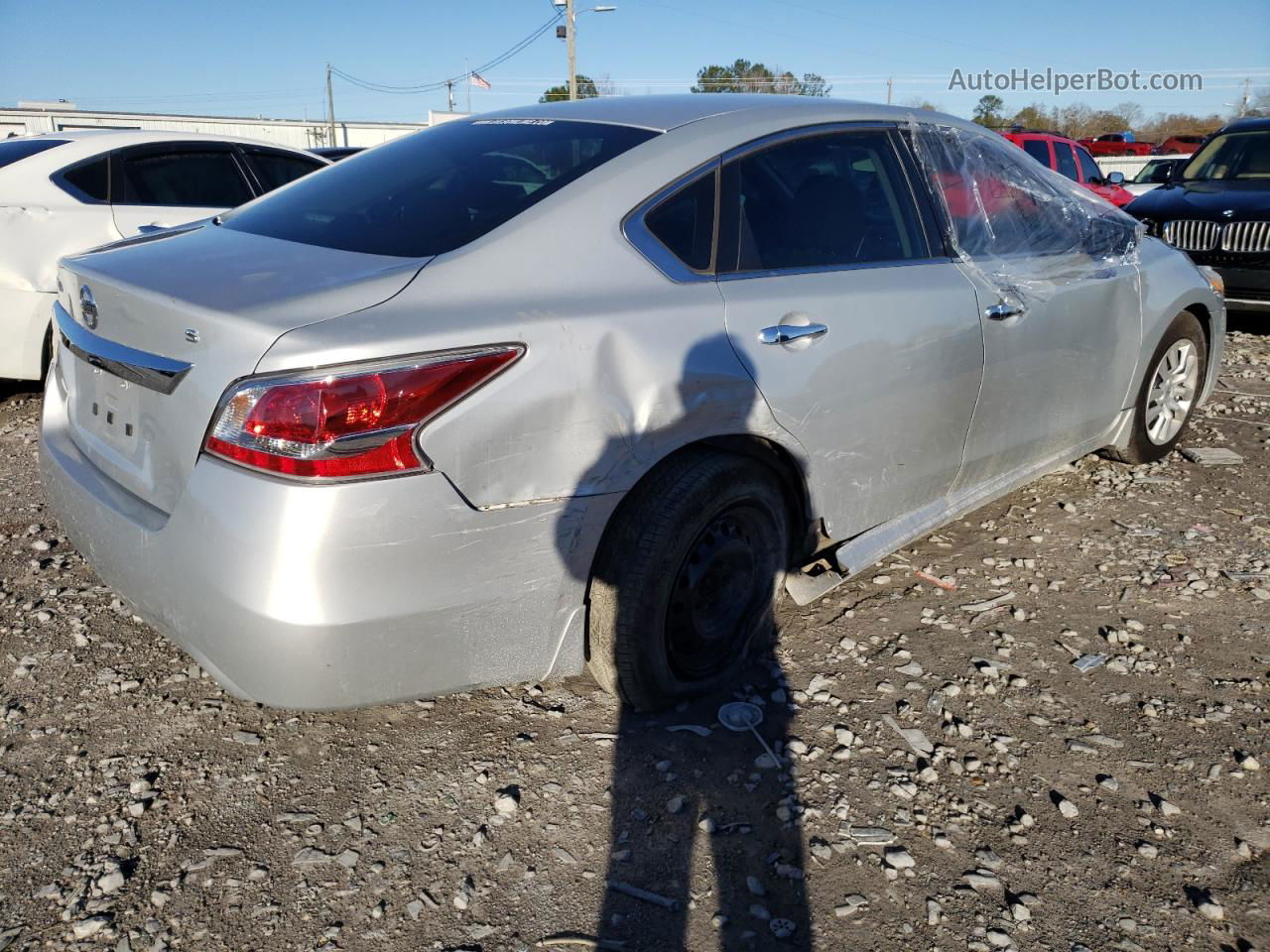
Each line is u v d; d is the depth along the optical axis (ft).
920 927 6.55
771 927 6.54
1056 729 8.71
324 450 6.41
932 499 10.91
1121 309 12.82
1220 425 17.72
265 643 6.63
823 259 9.39
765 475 8.80
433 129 10.51
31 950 6.32
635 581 7.99
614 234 8.09
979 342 10.46
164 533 7.12
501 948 6.38
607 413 7.45
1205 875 7.05
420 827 7.44
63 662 9.64
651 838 7.33
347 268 7.47
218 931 6.48
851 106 10.39
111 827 7.40
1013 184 11.86
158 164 19.31
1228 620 10.67
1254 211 25.17
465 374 6.78
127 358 7.59
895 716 8.86
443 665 7.27
